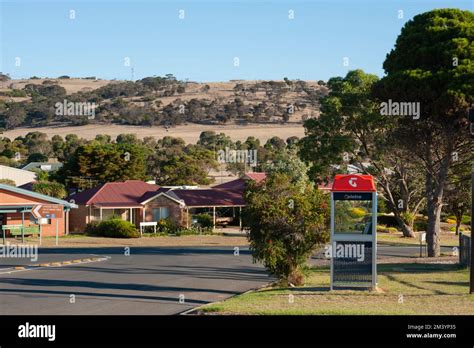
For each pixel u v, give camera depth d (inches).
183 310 688.4
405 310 620.4
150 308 702.5
